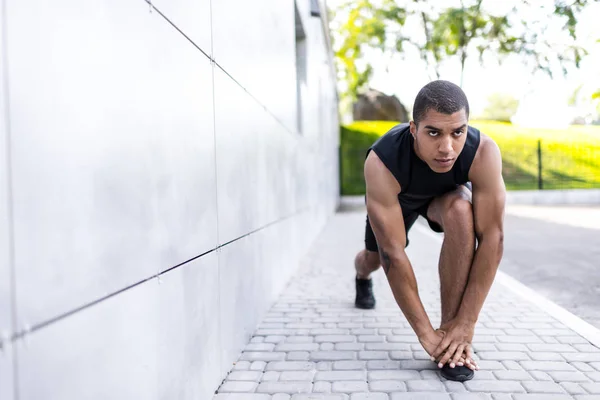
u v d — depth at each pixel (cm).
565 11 1152
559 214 1258
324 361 271
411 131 230
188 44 206
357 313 368
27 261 103
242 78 302
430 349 248
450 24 1795
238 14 293
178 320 189
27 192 103
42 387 107
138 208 156
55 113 113
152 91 169
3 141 96
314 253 682
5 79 97
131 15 153
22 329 101
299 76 707
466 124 214
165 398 176
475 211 245
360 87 2322
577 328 318
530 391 226
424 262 596
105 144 136
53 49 113
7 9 98
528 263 592
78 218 122
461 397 221
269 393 232
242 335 293
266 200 379
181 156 196
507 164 1720
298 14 622
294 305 398
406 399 220
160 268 173
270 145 399
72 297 118
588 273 528
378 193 245
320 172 989
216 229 243
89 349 126
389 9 2016
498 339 299
